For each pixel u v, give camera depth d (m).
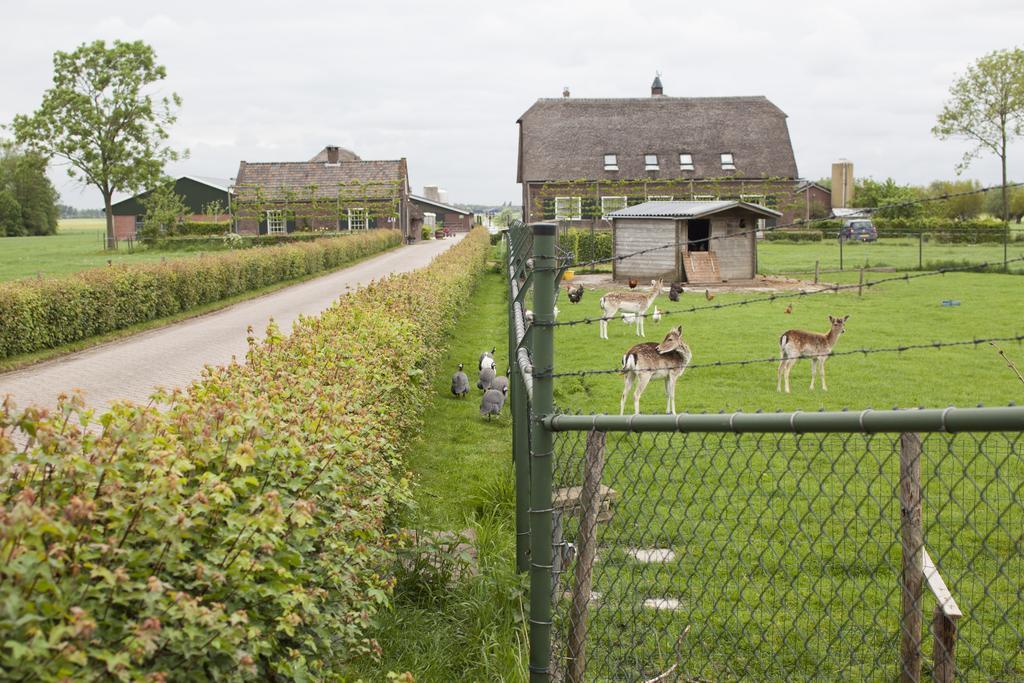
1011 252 41.41
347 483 5.80
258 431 4.43
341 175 72.50
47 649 2.75
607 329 26.25
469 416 14.99
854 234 53.94
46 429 3.49
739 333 24.78
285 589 3.74
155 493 3.45
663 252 37.56
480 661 6.02
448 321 21.42
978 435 10.34
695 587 6.79
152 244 64.38
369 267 46.41
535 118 65.88
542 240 4.72
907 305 29.17
